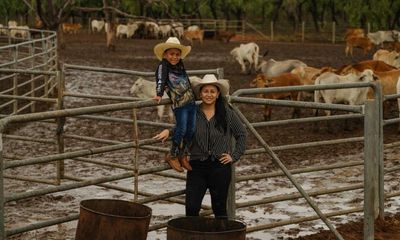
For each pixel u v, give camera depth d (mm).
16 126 15711
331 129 15766
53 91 20594
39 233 8188
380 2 62156
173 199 8648
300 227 8492
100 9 33125
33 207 9344
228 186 6660
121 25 62875
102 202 6020
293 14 71688
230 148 6641
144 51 43062
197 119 6527
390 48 41219
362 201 9750
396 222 8469
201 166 6555
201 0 69750
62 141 10188
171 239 5781
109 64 32438
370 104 7438
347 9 64688
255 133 7094
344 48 47875
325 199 9883
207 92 6441
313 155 13172
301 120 7641
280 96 18234
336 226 8484
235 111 6922
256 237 8070
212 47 49156
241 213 9117
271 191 10289
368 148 7496
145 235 5688
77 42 53438
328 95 16484
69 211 9148
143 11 68062
